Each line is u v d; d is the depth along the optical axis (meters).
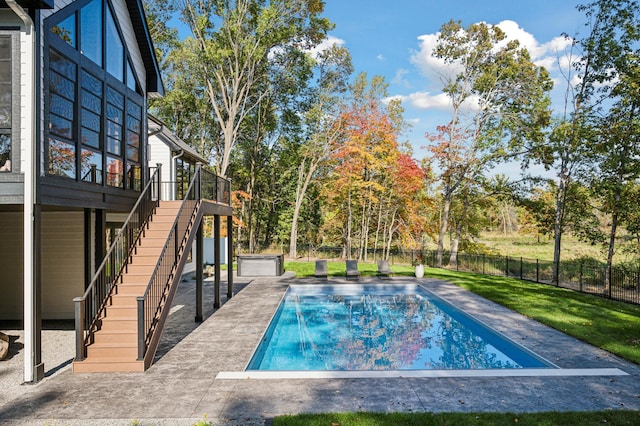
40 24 6.97
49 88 7.28
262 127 34.41
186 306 13.26
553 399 5.92
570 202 20.03
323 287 17.64
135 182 11.20
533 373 7.01
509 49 26.78
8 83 6.99
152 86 11.95
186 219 10.48
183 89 32.25
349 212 29.50
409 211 29.80
